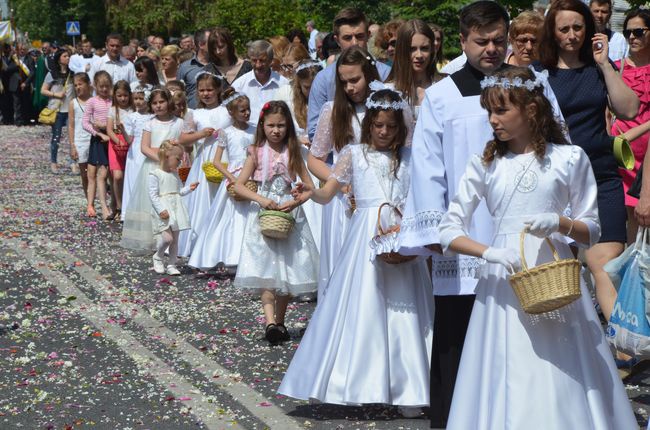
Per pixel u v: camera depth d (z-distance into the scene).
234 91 11.03
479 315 4.92
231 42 12.66
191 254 10.51
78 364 7.19
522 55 7.50
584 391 4.72
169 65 13.83
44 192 16.92
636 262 5.73
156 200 10.34
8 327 8.26
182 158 10.87
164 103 11.36
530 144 4.88
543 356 4.69
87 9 58.12
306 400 6.32
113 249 11.88
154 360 7.27
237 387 6.61
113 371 7.00
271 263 7.57
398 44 7.03
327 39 10.56
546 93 5.56
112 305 9.05
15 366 7.14
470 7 5.53
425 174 5.47
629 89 6.64
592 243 4.90
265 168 7.87
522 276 4.50
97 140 14.03
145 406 6.25
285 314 8.56
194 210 10.94
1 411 6.19
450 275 5.51
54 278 10.24
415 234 5.39
